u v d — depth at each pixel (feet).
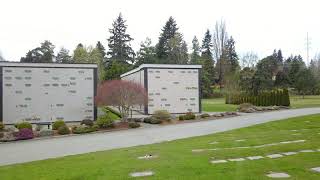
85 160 37.04
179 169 28.86
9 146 57.47
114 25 248.11
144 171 28.91
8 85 89.56
